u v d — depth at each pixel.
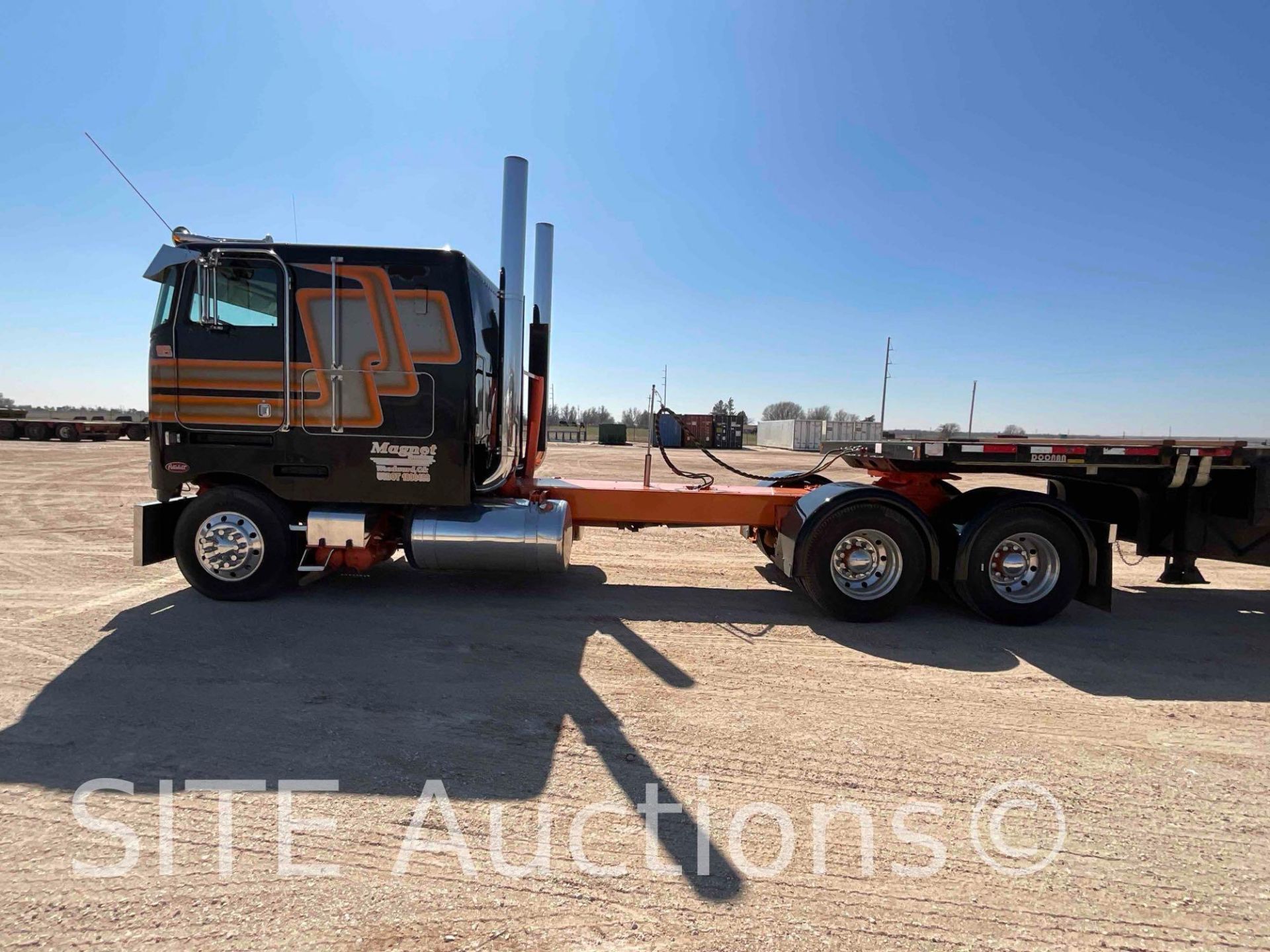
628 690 3.88
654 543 8.80
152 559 5.18
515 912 2.11
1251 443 6.28
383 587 5.92
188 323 5.05
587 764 3.03
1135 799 2.87
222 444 5.14
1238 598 6.53
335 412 5.09
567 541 5.44
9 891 2.13
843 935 2.05
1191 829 2.67
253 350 5.05
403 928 2.03
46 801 2.62
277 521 5.20
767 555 6.64
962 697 3.92
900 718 3.61
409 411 5.10
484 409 5.50
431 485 5.15
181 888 2.17
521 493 5.79
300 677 3.91
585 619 5.24
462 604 5.50
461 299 5.07
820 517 5.14
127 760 2.94
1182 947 2.05
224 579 5.27
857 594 5.27
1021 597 5.30
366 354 5.08
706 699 3.78
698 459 29.41
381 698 3.65
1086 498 6.56
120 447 26.59
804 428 46.09
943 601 6.04
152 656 4.16
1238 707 3.86
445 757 3.06
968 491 5.54
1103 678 4.26
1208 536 5.75
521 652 4.45
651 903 2.17
